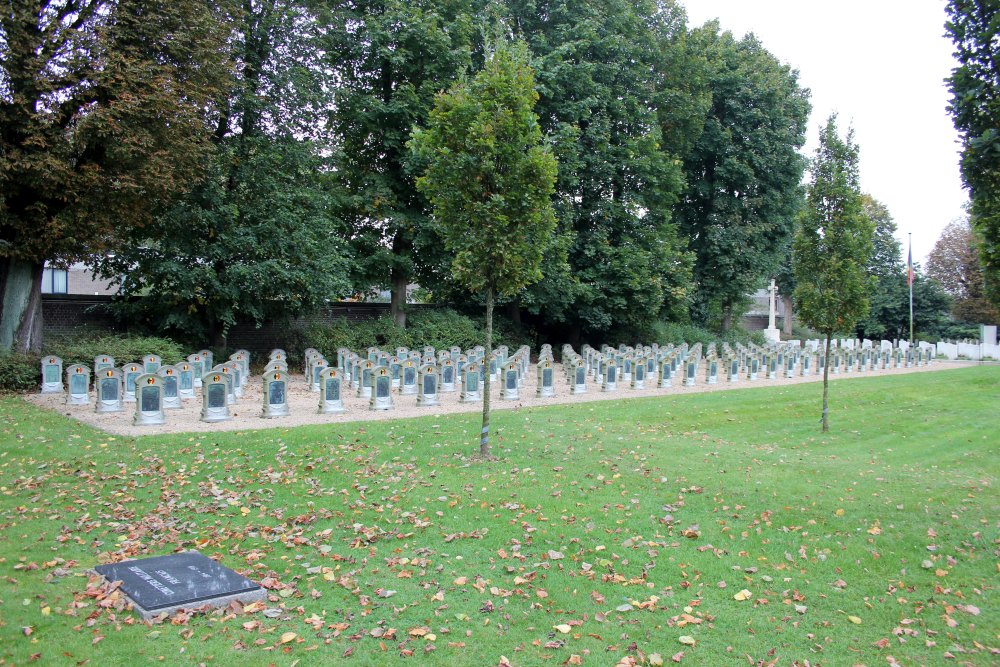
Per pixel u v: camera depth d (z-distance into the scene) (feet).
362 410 58.29
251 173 83.05
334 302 116.06
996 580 25.39
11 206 63.67
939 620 22.31
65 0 65.16
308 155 87.97
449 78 96.58
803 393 77.36
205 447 41.73
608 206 115.34
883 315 197.67
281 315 93.15
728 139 131.44
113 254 82.48
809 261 53.47
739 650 20.10
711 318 167.12
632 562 26.32
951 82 26.07
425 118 96.73
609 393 75.46
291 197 84.43
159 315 86.79
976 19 25.68
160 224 76.89
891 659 19.71
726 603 23.17
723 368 106.42
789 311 226.17
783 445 50.44
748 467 39.73
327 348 95.04
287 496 33.17
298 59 89.45
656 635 20.83
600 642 20.27
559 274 107.04
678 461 40.40
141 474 36.14
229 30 71.10
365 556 26.21
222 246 81.00
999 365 128.98
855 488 36.01
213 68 68.28
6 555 25.16
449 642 19.89
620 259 114.32
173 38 63.72
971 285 199.72
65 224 61.72
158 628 19.99
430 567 25.38
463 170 36.50
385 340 101.45
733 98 133.59
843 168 52.06
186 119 64.39
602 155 112.57
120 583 22.43
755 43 151.33
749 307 206.59
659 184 120.16
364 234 100.68
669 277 123.13
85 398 59.16
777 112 135.03
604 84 114.01
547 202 37.96
